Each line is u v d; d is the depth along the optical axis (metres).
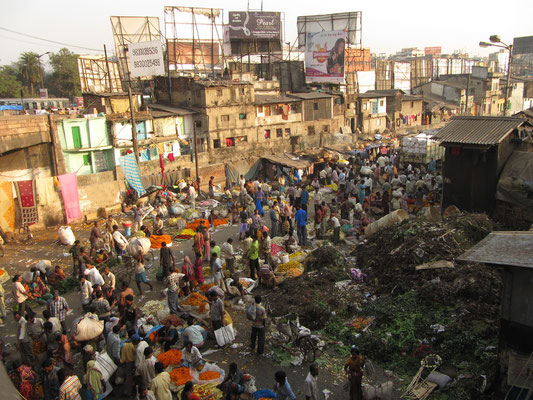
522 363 8.69
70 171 31.16
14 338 13.30
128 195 29.25
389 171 32.34
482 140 19.77
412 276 14.38
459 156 20.86
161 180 31.83
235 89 39.91
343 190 28.83
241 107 40.59
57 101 59.00
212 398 9.83
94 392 9.72
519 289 8.69
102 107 34.50
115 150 33.03
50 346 11.62
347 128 50.69
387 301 13.55
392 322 12.48
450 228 16.02
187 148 38.34
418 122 61.03
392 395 9.93
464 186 20.94
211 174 34.88
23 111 42.16
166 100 42.69
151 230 24.19
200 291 15.12
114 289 15.26
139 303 15.09
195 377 10.58
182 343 12.07
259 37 48.97
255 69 58.25
